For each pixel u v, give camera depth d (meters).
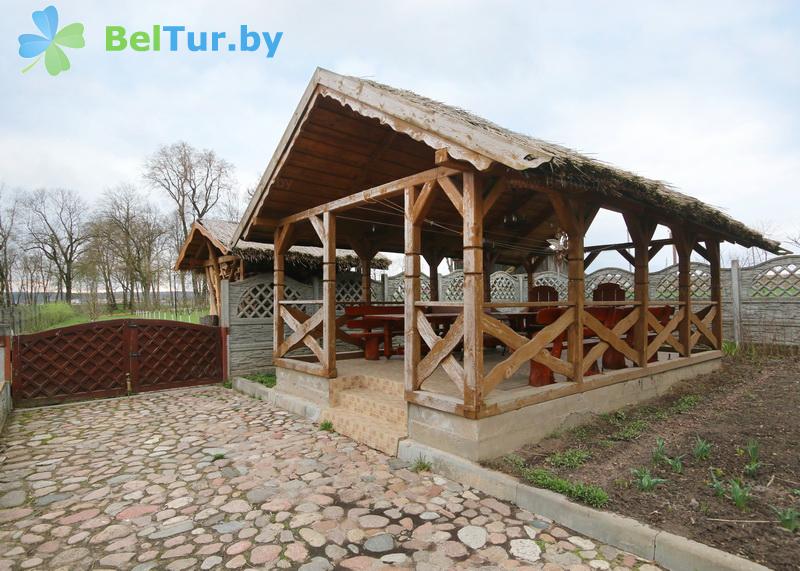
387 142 5.27
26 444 4.61
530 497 3.00
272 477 3.65
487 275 8.85
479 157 3.20
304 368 5.73
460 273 10.84
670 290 9.78
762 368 7.00
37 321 14.99
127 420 5.51
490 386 3.55
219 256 10.52
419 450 3.85
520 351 3.82
